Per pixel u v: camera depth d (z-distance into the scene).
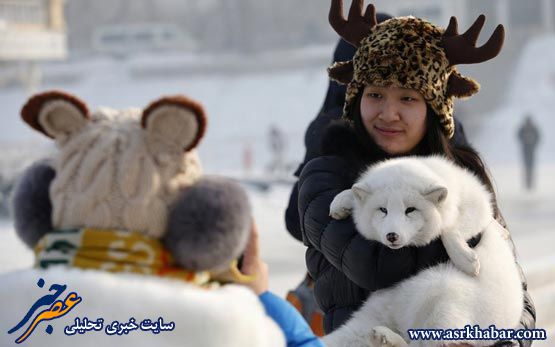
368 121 5.17
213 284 3.46
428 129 5.22
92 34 152.50
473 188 4.82
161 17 155.75
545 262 13.92
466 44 5.11
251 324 3.30
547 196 37.81
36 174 3.38
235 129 93.69
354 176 5.02
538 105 90.81
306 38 135.50
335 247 4.72
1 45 41.50
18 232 3.41
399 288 4.62
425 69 5.04
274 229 24.98
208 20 149.00
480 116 87.69
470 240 4.73
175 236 3.22
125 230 3.22
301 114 96.19
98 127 3.30
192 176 3.32
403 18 5.19
